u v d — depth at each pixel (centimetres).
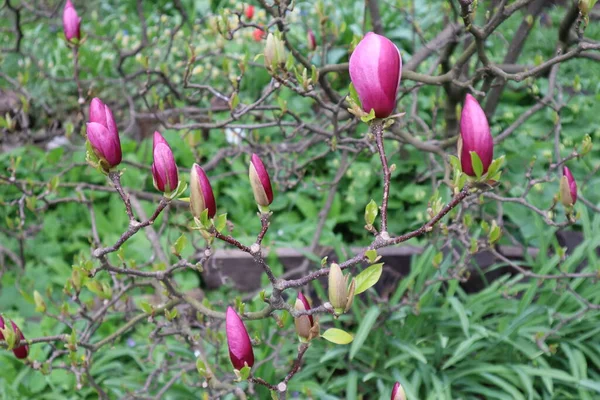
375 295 272
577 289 258
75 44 204
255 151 308
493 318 259
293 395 251
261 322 262
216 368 237
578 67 475
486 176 98
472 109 96
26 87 448
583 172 366
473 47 195
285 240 356
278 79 169
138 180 393
